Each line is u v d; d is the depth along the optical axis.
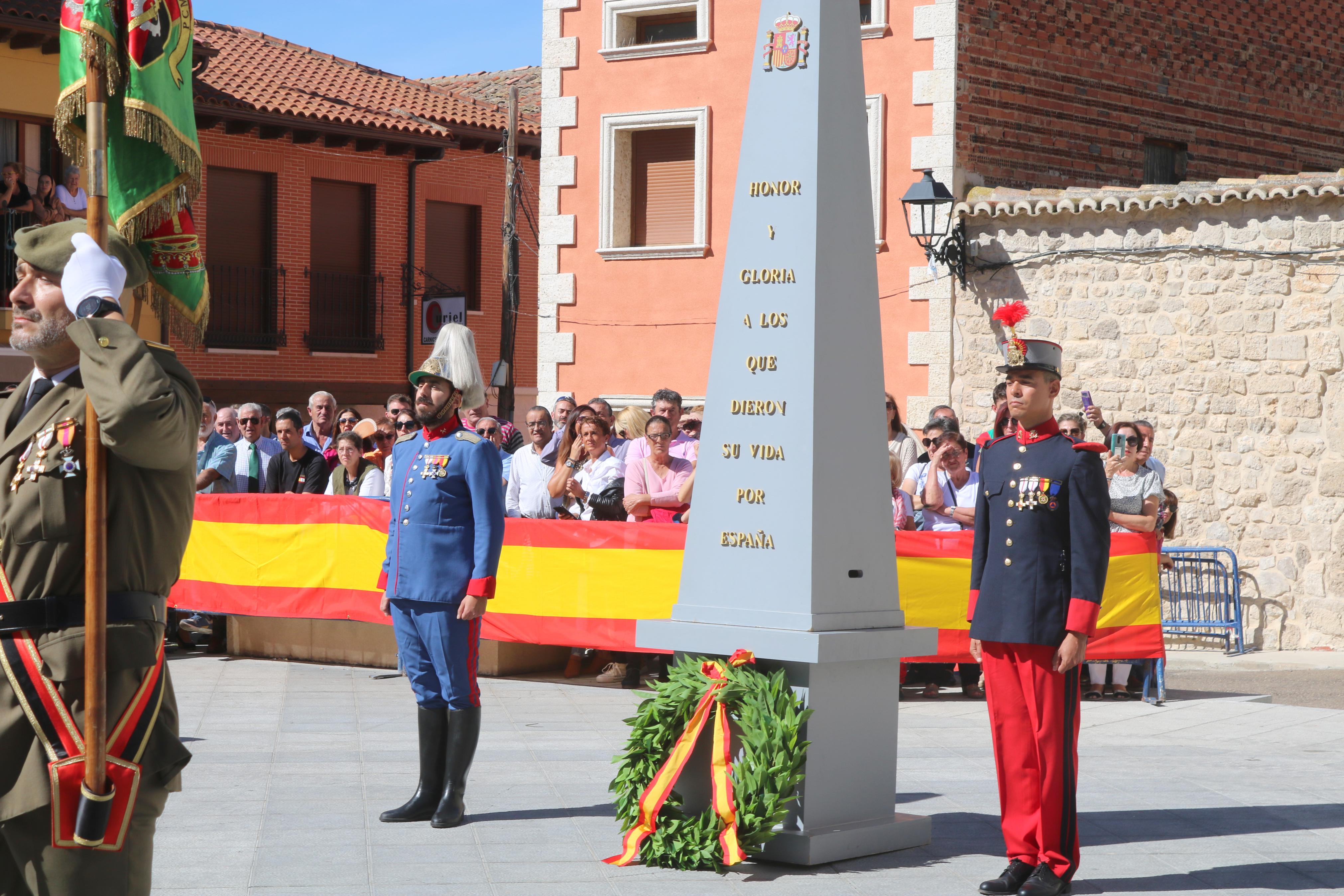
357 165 24.80
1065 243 14.12
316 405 12.91
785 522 5.65
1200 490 13.45
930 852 5.74
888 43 15.40
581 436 10.34
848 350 5.75
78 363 3.58
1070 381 14.09
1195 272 13.45
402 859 5.51
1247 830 6.13
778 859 5.52
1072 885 5.32
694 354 16.62
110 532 3.44
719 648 5.74
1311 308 12.91
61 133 3.85
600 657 10.57
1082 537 5.35
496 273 27.23
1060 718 5.34
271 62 25.59
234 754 7.50
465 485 6.15
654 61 16.75
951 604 9.55
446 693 6.09
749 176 5.82
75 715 3.37
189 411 3.51
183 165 3.81
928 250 14.49
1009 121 15.54
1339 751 7.96
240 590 11.06
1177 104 17.16
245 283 23.41
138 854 3.54
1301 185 12.80
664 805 5.68
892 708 5.88
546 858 5.55
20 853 3.41
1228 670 12.27
